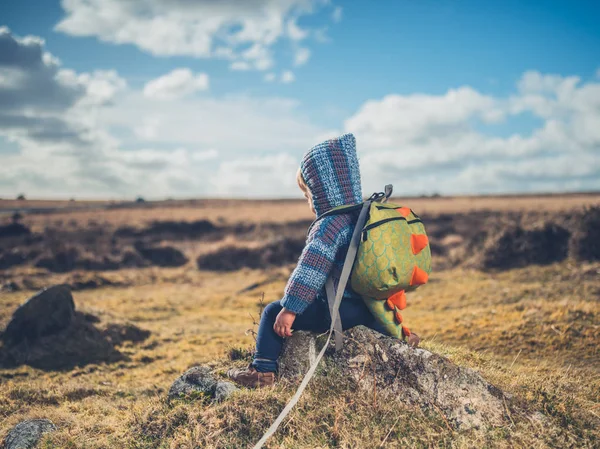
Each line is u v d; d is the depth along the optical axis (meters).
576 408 1.25
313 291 1.20
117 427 1.45
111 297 6.25
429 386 1.21
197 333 4.12
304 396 1.25
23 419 1.65
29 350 3.32
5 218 15.97
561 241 6.33
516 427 1.14
